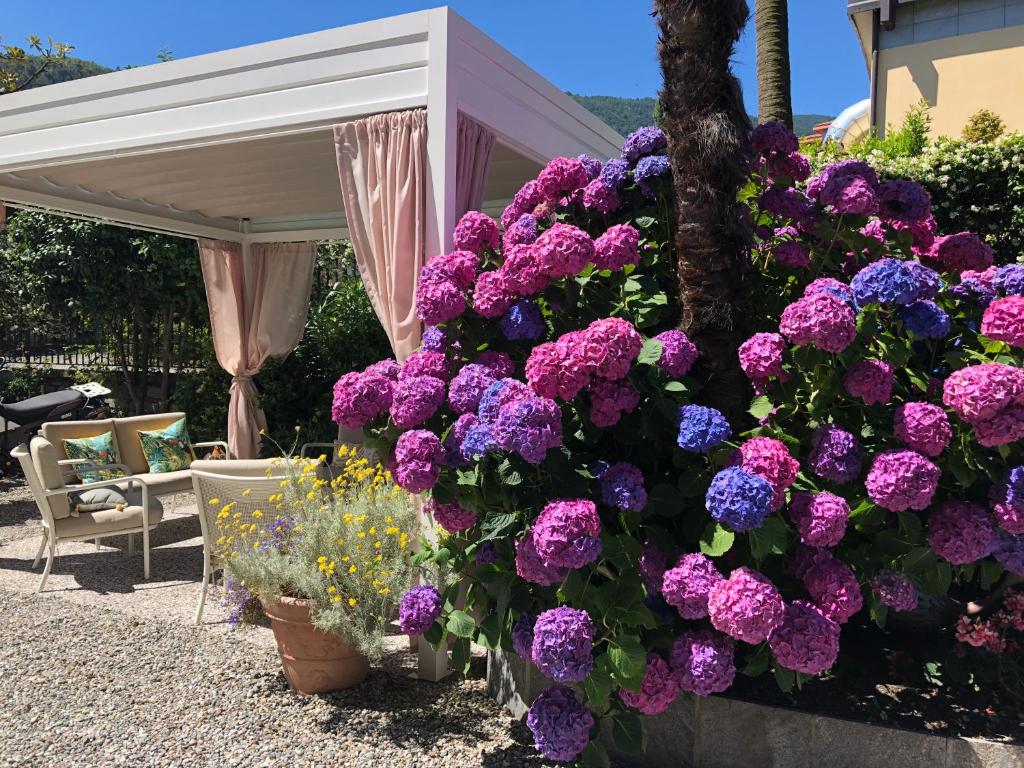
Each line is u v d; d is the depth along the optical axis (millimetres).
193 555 5406
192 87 4348
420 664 3275
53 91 4836
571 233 2334
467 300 2697
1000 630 2445
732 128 2316
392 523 3186
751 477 1921
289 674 3113
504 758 2590
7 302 9562
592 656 2182
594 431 2279
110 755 2590
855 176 2453
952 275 2693
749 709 2373
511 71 4234
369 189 3775
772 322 2637
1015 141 4793
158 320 9383
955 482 2258
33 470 4570
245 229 7742
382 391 2439
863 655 2803
